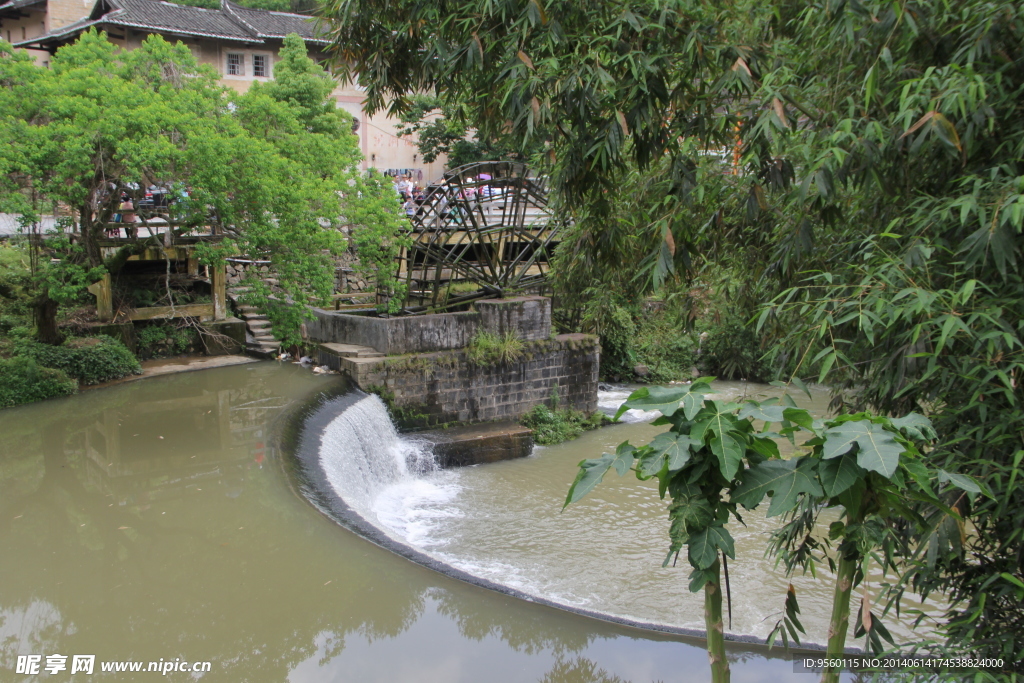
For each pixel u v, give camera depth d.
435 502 13.95
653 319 24.98
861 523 2.99
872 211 5.26
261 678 6.16
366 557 8.61
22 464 11.36
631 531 12.45
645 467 2.78
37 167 12.41
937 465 4.20
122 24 24.42
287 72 22.12
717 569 2.98
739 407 2.87
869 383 4.99
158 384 15.85
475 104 6.31
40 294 14.75
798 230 4.98
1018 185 3.86
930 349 4.22
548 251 22.89
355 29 6.46
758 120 4.86
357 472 13.19
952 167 4.77
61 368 15.17
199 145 13.41
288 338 16.19
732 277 6.24
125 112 12.97
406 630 6.98
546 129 5.43
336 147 18.39
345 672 6.28
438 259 19.58
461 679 6.18
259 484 10.75
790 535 4.70
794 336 5.15
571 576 10.61
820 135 5.17
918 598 9.45
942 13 4.83
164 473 11.11
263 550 8.70
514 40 5.18
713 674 3.12
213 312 18.48
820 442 2.89
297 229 15.40
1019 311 4.11
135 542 8.88
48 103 12.95
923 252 4.13
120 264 15.26
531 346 18.80
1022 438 4.04
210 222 15.06
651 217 6.29
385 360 16.78
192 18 26.50
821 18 5.32
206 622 7.08
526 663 6.42
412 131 26.94
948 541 3.97
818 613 9.24
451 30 5.66
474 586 7.97
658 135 5.31
